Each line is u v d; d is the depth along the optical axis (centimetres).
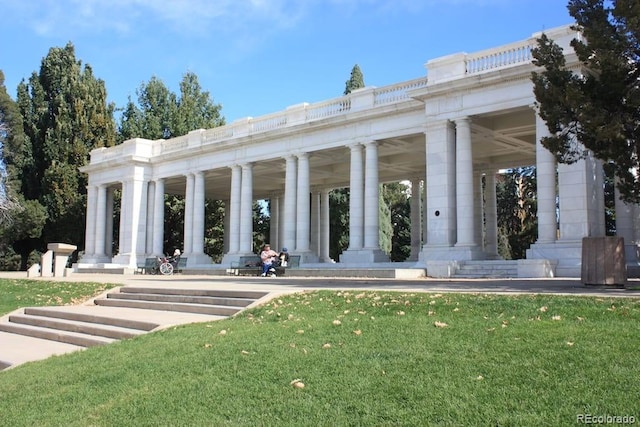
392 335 1188
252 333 1320
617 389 788
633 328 1092
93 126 6969
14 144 6756
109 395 959
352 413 788
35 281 3406
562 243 2886
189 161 5228
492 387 830
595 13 2086
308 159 4372
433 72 3503
